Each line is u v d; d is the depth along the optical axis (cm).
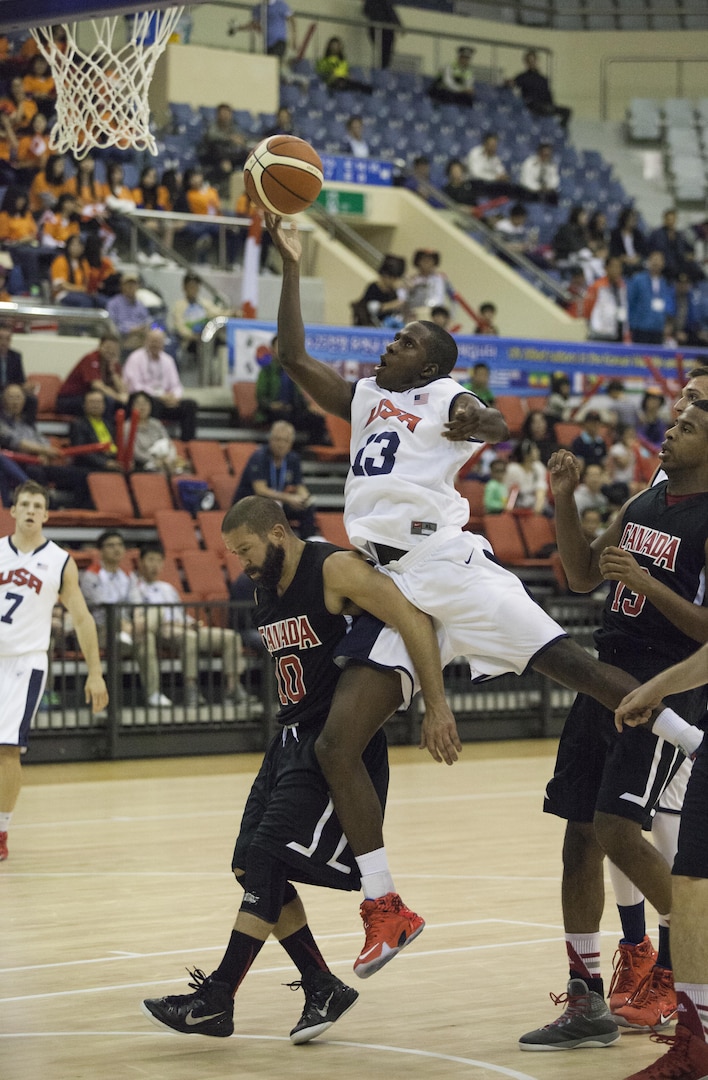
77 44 891
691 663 437
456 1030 513
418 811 1048
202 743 1356
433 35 2658
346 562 491
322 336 1636
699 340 2195
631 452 1767
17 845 900
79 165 1856
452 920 695
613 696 479
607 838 495
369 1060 474
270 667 1381
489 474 1725
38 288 1744
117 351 1603
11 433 1495
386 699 491
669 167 2752
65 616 1300
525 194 2445
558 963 612
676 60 2845
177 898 741
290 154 532
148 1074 452
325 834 490
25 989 561
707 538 491
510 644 491
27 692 852
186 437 1656
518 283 2191
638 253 2322
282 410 1730
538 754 1405
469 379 1738
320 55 2566
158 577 1410
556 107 2697
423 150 2481
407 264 2330
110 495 1507
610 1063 475
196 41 2319
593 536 1551
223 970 484
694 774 437
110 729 1315
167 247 1902
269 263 2097
